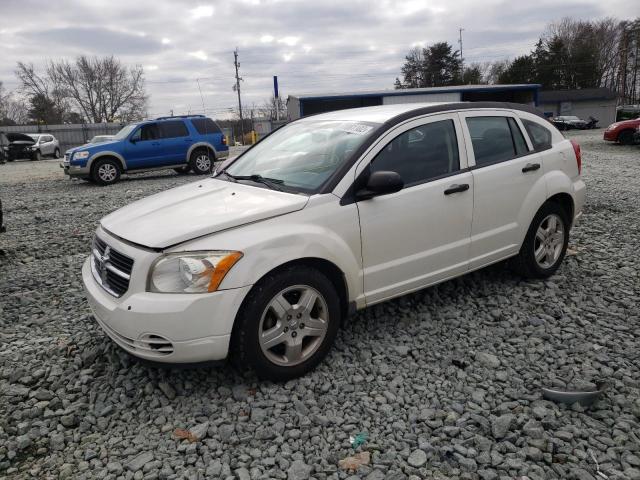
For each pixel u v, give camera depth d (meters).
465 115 4.21
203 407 3.06
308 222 3.26
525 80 71.75
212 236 3.02
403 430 2.81
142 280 2.96
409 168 3.78
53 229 8.24
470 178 4.04
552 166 4.70
